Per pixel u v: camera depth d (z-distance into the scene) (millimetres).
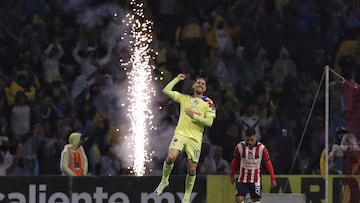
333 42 62031
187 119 40562
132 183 42594
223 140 54062
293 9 61938
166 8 59812
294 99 58062
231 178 43406
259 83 58469
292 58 61062
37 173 51812
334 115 56844
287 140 55438
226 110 55688
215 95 56406
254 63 59062
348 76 61469
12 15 57438
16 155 51406
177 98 40781
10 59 56000
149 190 42625
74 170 44438
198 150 40688
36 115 53188
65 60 56656
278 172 54531
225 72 58156
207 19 59906
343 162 48875
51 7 58406
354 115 43312
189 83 56750
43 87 55250
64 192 42250
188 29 58750
